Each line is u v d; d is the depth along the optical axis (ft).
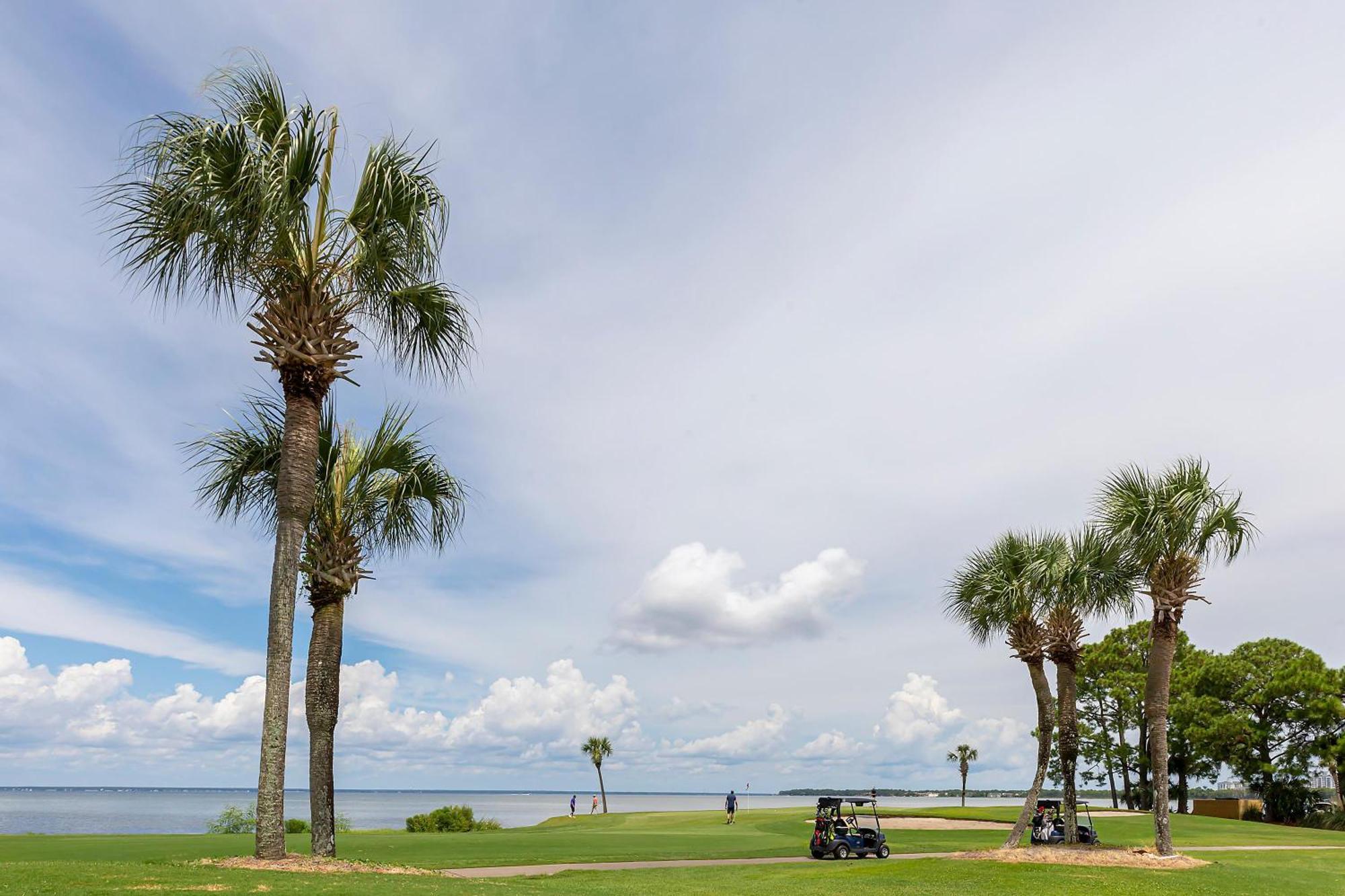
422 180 55.11
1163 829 82.17
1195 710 188.03
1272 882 67.41
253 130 49.06
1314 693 171.73
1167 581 84.84
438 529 65.92
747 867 78.54
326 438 61.87
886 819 164.45
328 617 58.49
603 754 289.74
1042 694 95.76
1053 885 64.39
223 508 61.87
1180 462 85.46
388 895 37.17
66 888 32.86
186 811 490.90
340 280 53.98
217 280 49.57
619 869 74.13
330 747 56.90
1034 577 94.27
